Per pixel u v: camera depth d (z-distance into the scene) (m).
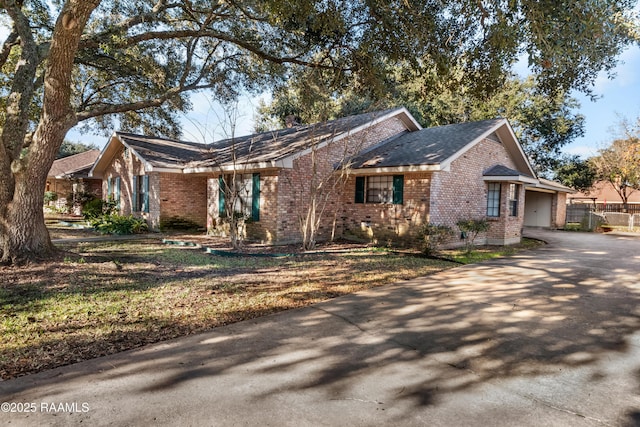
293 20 8.80
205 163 14.77
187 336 4.34
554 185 21.61
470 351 4.07
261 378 3.37
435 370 3.60
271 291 6.40
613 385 3.36
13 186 7.56
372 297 6.19
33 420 2.64
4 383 3.16
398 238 12.40
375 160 12.95
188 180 16.64
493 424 2.73
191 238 13.60
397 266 8.96
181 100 15.70
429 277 7.86
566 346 4.25
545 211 23.34
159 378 3.32
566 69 7.56
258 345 4.12
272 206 12.42
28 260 7.37
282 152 12.45
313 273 7.97
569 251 12.48
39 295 5.63
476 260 10.31
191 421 2.68
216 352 3.92
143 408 2.84
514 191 15.03
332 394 3.12
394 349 4.09
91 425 2.60
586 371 3.63
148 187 16.50
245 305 5.57
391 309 5.55
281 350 4.00
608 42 6.50
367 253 10.96
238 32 12.21
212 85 15.49
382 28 8.09
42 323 4.55
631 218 23.86
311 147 11.98
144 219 16.72
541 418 2.82
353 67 9.89
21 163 7.39
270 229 12.50
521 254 11.68
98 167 20.33
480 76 8.38
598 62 7.39
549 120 27.45
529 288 6.95
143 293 5.98
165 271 7.74
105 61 13.22
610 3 6.00
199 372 3.46
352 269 8.48
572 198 32.75
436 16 7.89
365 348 4.11
